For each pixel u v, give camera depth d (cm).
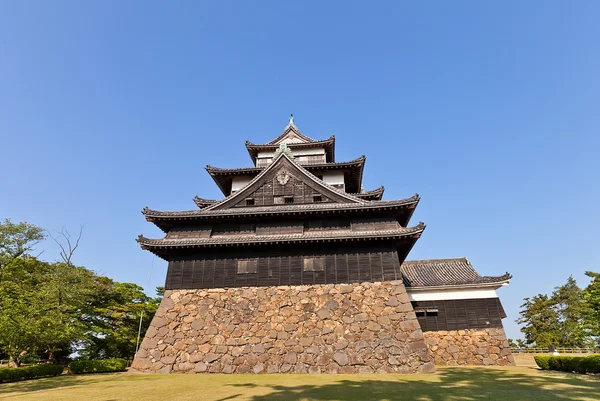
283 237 2447
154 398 1290
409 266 3384
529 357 3622
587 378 1783
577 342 4816
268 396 1307
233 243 2427
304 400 1216
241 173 3491
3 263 2355
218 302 2394
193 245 2438
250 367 2178
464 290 2856
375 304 2294
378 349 2164
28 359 3281
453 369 2305
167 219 2570
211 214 2539
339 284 2377
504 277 2808
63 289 2328
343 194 2697
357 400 1210
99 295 3553
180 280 2484
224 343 2266
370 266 2405
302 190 2795
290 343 2228
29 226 2497
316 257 2459
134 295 4200
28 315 2094
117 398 1301
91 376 2102
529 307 5591
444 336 2742
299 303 2339
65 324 2238
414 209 2520
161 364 2231
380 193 3097
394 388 1479
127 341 3806
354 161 3422
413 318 2231
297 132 4225
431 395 1297
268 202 2773
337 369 2127
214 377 1944
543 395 1273
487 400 1191
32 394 1435
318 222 2589
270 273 2445
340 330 2239
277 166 2897
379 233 2381
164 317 2375
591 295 2242
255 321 2311
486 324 2741
